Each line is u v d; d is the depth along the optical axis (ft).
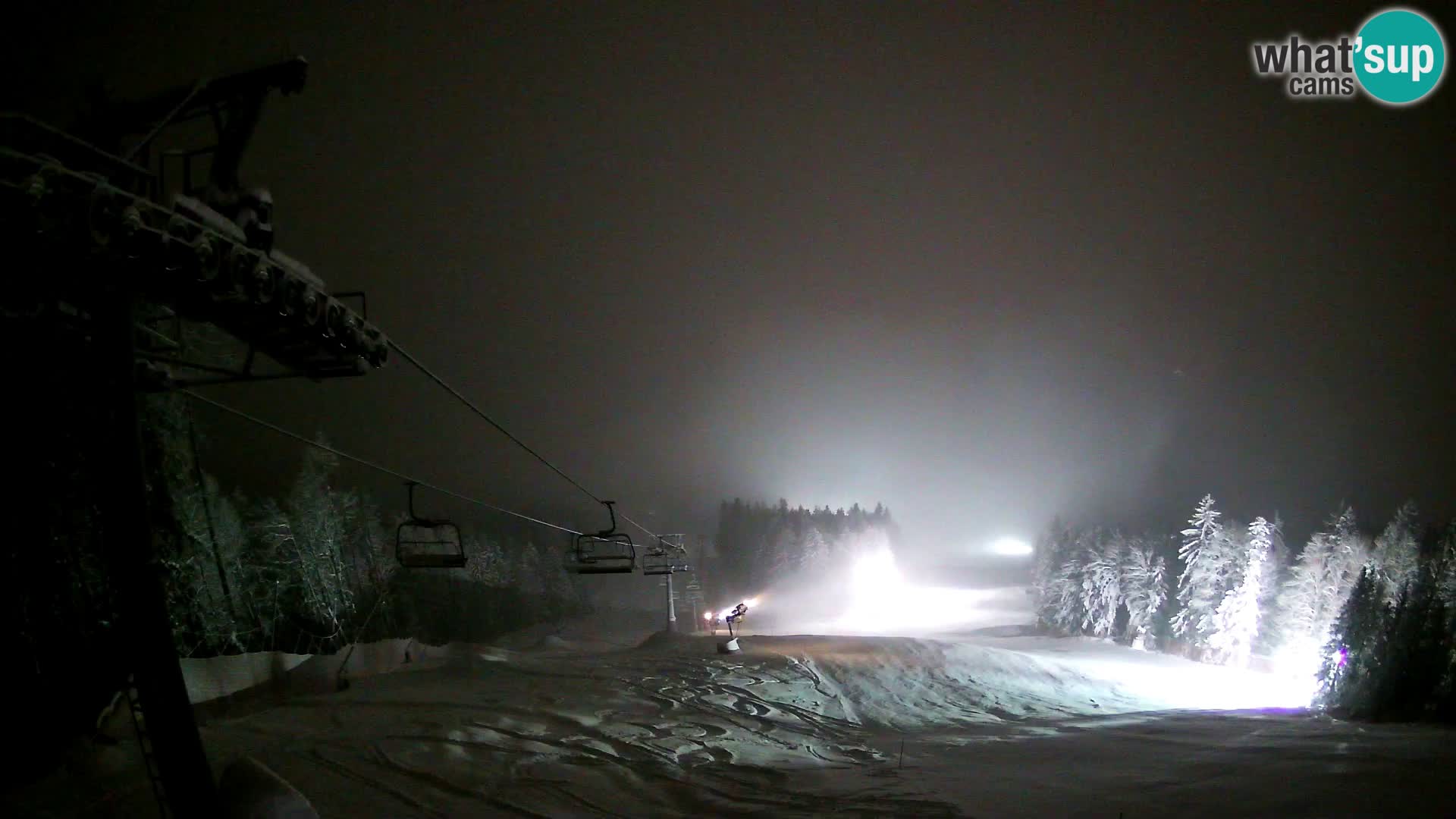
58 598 41.27
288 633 118.73
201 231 18.69
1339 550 161.68
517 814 43.34
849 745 69.00
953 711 90.38
